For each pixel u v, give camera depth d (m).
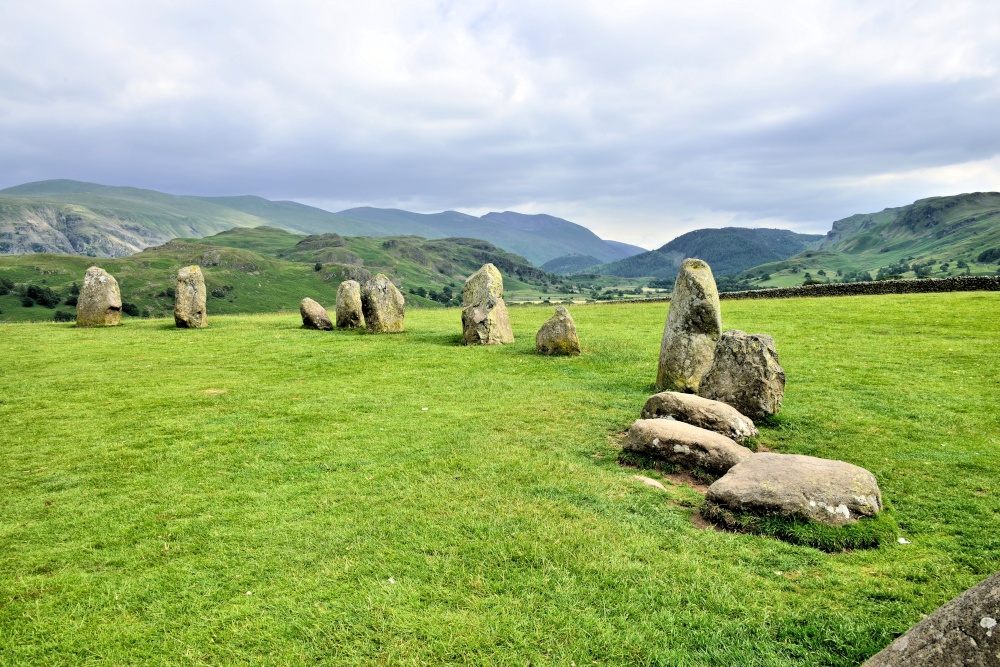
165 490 10.39
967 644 3.94
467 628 6.44
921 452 12.05
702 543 8.26
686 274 17.56
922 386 17.73
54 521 9.21
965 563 7.72
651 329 33.19
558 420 14.70
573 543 8.26
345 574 7.60
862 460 11.66
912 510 9.35
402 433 13.67
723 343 15.25
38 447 12.71
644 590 7.13
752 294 53.28
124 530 8.89
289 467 11.48
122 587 7.41
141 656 6.21
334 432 13.80
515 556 7.97
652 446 11.40
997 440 12.72
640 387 18.47
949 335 26.52
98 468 11.51
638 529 8.70
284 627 6.57
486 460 11.71
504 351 25.59
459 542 8.34
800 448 12.45
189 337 29.83
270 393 17.95
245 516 9.30
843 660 5.84
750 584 7.23
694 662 5.88
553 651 6.09
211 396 17.47
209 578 7.61
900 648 4.38
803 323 32.41
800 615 6.60
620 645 6.15
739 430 12.12
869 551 8.02
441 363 22.92
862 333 28.27
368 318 32.12
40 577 7.63
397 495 10.01
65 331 31.56
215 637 6.46
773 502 8.64
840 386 18.09
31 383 19.03
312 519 9.16
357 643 6.27
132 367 22.00
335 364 22.77
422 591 7.16
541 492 10.12
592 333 31.47
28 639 6.48
